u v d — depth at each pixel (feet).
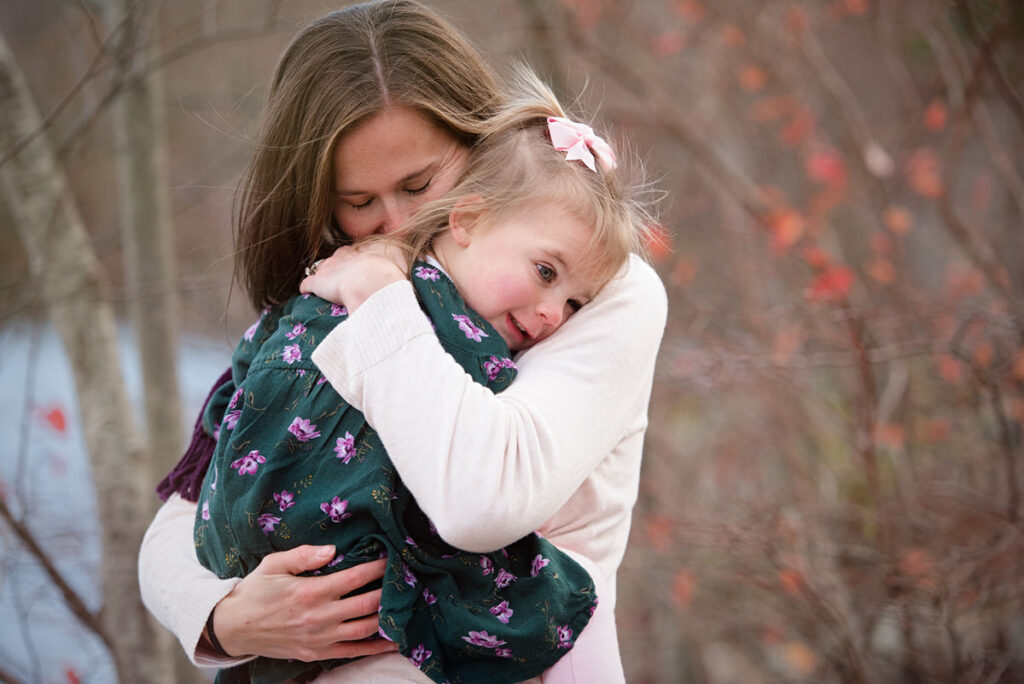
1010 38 23.16
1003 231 23.49
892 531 18.81
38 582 17.88
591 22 23.03
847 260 24.84
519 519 7.03
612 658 7.94
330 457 7.48
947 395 21.13
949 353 18.25
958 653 17.19
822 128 28.40
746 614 21.95
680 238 25.40
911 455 21.04
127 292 16.08
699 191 25.88
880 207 23.27
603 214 7.84
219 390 8.82
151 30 16.46
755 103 27.04
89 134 18.19
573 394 7.55
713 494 23.36
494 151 8.16
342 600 7.44
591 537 8.25
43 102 27.66
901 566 17.71
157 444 17.52
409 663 7.66
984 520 19.88
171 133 30.55
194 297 21.85
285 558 7.46
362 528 7.44
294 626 7.46
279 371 7.69
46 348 36.14
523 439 7.16
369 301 7.45
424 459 7.04
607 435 7.68
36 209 15.25
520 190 7.93
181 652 17.74
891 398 20.13
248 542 7.63
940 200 21.34
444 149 8.25
